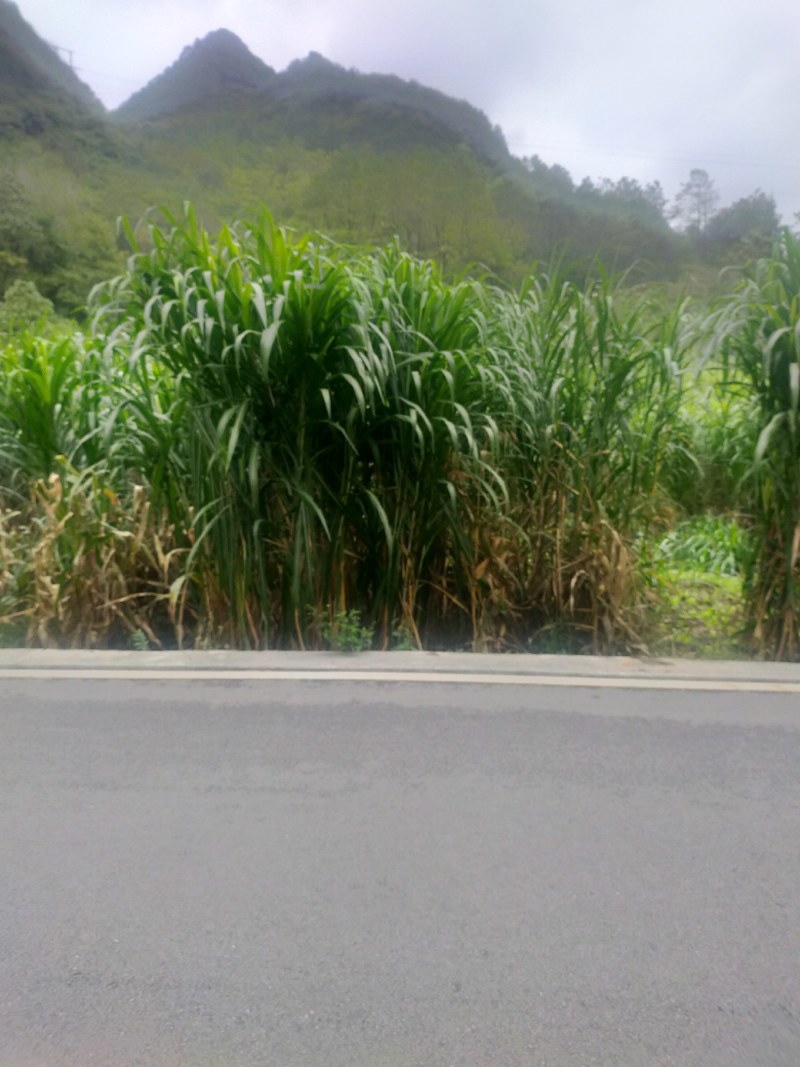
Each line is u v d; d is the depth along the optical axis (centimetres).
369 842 263
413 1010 196
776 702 382
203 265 451
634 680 407
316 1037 188
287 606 474
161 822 273
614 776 308
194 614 500
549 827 273
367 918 227
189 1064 180
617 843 264
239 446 458
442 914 229
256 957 212
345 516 479
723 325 462
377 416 476
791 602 460
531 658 436
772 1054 184
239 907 231
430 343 463
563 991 202
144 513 482
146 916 228
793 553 449
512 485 502
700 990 203
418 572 493
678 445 539
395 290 476
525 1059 182
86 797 289
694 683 405
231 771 308
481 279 532
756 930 225
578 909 232
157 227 466
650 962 212
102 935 220
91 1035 187
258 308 417
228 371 450
